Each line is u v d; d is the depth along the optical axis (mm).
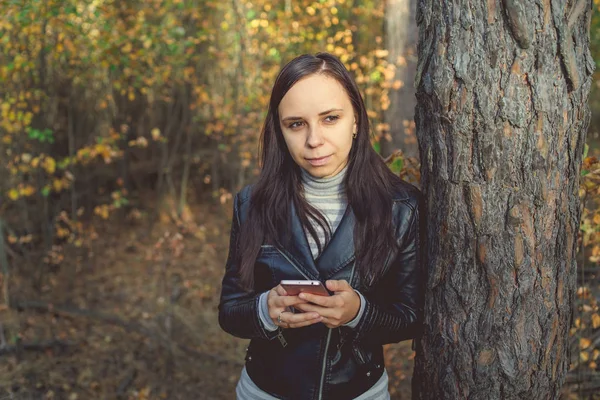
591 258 2680
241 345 5469
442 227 1628
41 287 6199
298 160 1588
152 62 6547
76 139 7094
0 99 5441
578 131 1578
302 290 1470
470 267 1609
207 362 5203
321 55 1598
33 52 5367
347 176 1662
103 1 5832
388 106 5641
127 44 5758
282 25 6867
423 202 1711
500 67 1499
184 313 6031
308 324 1504
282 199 1674
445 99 1557
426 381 1767
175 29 6137
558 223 1587
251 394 1709
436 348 1707
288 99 1543
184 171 8219
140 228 7984
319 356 1618
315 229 1656
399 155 2354
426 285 1714
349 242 1618
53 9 4844
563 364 1700
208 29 6891
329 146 1554
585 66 1544
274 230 1656
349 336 1631
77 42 5453
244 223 1708
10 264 6203
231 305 1693
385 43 5762
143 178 8609
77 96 6945
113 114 7293
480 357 1633
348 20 7395
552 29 1479
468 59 1518
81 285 6465
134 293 6406
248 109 6879
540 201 1547
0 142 5746
